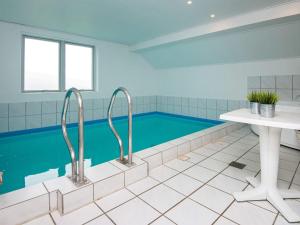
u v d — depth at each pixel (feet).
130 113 5.97
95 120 16.63
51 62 14.29
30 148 10.98
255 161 7.63
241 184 5.86
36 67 13.62
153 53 18.58
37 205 4.37
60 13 10.71
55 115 14.25
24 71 13.03
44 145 11.50
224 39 13.14
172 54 17.48
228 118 4.92
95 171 5.61
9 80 12.23
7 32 12.00
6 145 11.34
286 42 11.25
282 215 4.45
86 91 16.01
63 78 14.73
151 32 14.23
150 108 21.22
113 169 5.76
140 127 16.65
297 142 8.80
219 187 5.70
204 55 15.67
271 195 4.88
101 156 10.06
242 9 10.02
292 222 4.22
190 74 18.25
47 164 8.92
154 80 21.47
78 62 15.79
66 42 14.79
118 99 18.22
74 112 15.25
